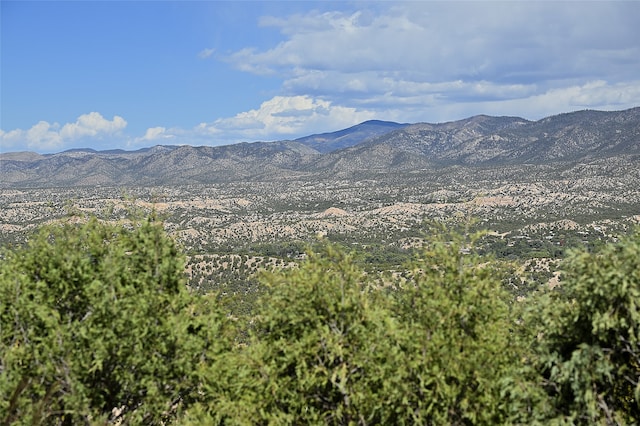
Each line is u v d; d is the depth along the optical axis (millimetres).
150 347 13211
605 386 11516
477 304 12461
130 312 12984
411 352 11898
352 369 12492
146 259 15273
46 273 13930
